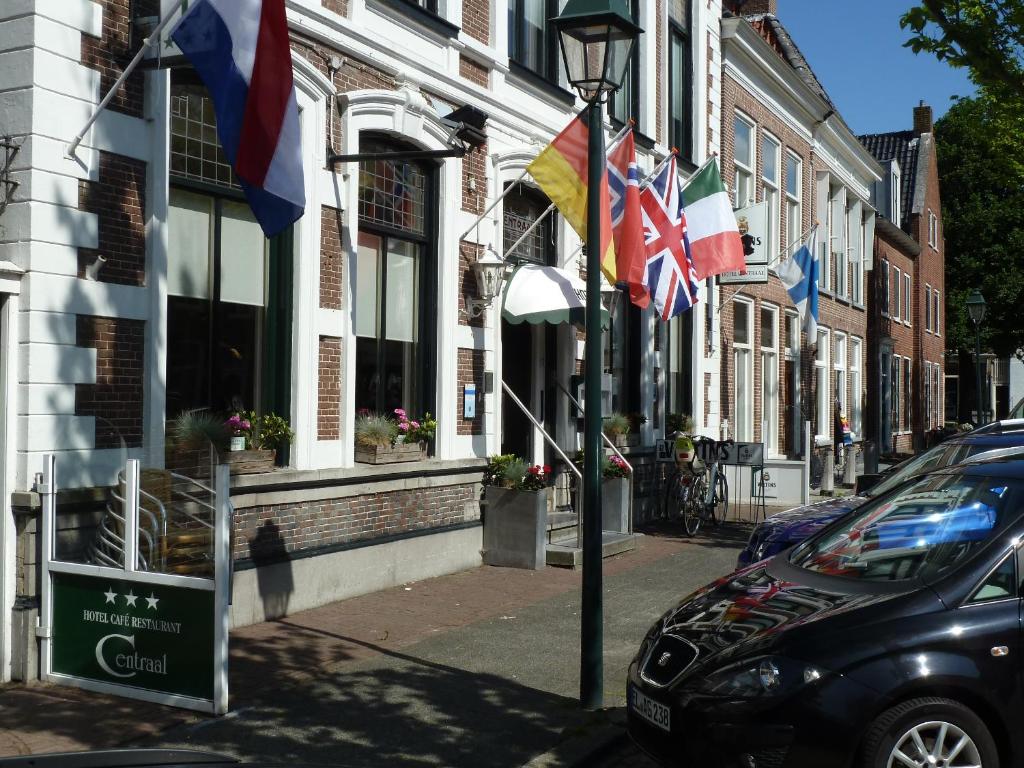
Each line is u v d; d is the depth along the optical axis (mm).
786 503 17453
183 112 8188
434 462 10617
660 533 14555
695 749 4863
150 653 6387
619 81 6844
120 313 7387
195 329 8273
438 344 10953
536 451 13070
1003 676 4699
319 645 7922
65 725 5961
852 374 28688
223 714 6219
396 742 5922
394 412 10461
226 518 6184
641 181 14523
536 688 7012
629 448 14930
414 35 10664
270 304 8945
